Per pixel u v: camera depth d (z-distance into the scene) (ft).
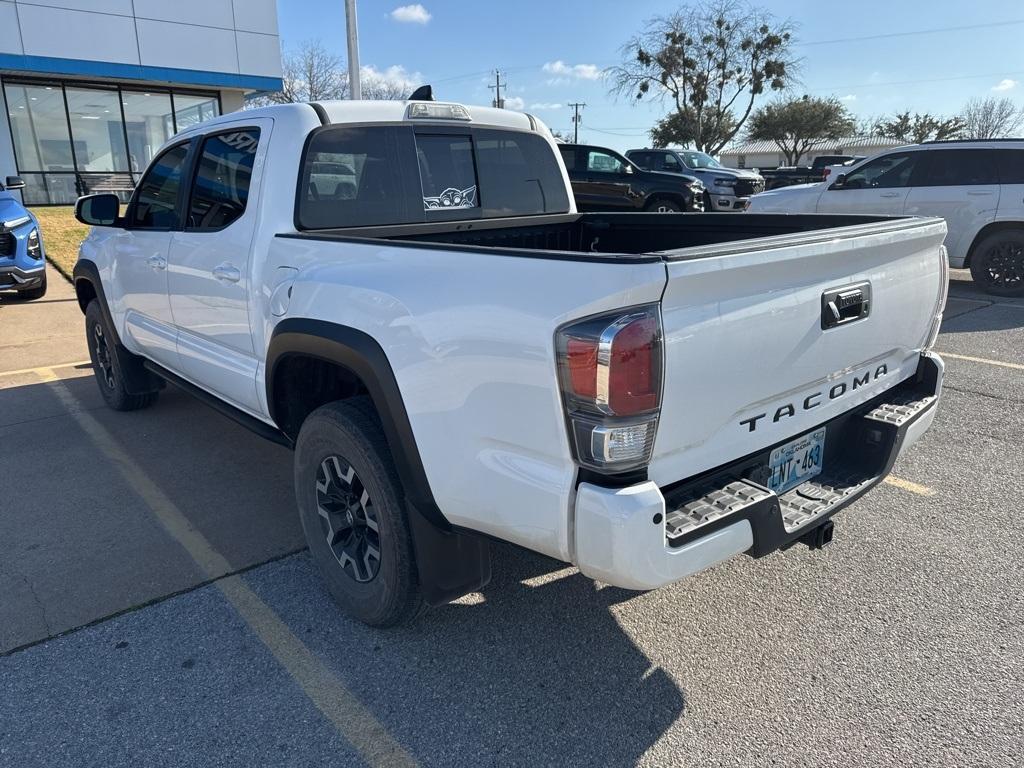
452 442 7.47
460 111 12.44
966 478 13.65
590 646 9.05
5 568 10.85
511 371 6.77
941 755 7.32
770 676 8.48
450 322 7.25
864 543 11.39
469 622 9.52
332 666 8.71
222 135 11.72
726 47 146.41
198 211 12.32
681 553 6.59
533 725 7.79
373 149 11.30
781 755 7.36
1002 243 30.53
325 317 8.75
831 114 178.60
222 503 12.99
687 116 153.69
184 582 10.50
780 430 8.00
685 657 8.82
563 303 6.37
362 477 8.62
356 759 7.36
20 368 21.95
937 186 31.55
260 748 7.50
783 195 36.81
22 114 57.16
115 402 17.63
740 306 6.88
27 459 14.94
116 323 15.98
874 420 9.02
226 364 11.72
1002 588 10.15
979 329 25.26
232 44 61.52
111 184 62.34
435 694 8.25
